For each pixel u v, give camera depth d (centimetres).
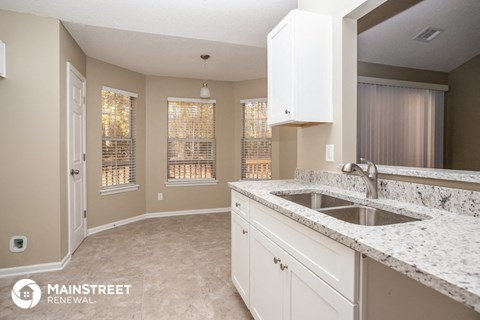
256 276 157
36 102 241
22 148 238
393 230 87
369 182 139
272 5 237
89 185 347
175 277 233
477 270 58
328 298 92
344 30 173
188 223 402
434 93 321
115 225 384
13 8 233
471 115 314
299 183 203
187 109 457
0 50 225
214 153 471
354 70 176
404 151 297
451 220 99
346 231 85
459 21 252
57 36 248
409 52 290
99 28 271
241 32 285
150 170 436
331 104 181
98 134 359
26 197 240
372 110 281
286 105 180
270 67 203
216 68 404
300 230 110
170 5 237
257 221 156
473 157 311
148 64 383
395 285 84
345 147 173
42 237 244
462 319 91
